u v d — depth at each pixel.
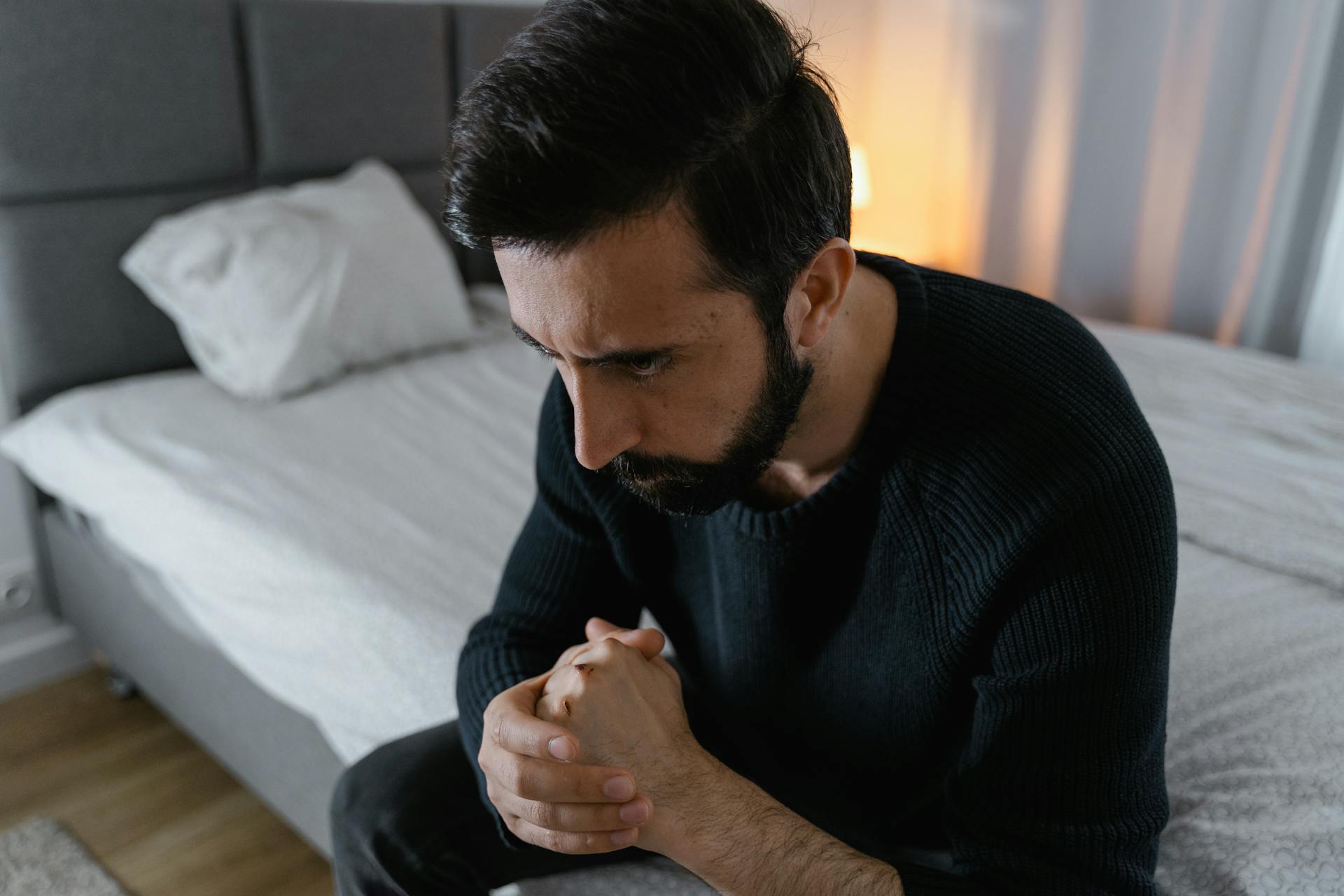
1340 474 1.46
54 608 2.03
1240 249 2.79
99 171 1.89
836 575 0.81
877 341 0.74
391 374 2.01
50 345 1.89
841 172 0.65
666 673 0.81
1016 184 3.20
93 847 1.59
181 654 1.64
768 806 0.77
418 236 2.14
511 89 0.56
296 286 1.90
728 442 0.66
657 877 0.87
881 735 0.83
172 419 1.76
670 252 0.57
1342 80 2.51
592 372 0.62
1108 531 0.68
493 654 0.93
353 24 2.21
